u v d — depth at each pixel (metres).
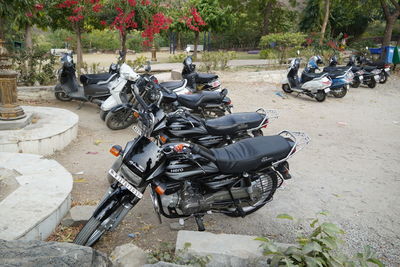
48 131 5.95
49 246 2.58
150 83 5.96
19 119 6.09
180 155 3.46
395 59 17.27
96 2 11.05
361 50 19.55
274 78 13.70
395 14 18.97
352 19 32.84
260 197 4.11
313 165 5.92
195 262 2.99
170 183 3.55
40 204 3.65
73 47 28.11
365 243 3.79
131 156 3.36
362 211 4.45
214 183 3.76
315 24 30.02
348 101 11.45
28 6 7.36
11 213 3.44
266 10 31.77
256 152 3.79
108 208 3.32
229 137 5.52
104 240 3.68
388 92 13.34
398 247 3.74
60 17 12.80
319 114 9.55
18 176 4.25
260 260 3.06
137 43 30.14
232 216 4.19
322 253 2.66
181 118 5.28
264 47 24.91
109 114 7.06
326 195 4.85
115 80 7.66
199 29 19.09
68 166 5.46
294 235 3.90
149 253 3.26
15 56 10.20
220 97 6.96
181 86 7.89
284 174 4.07
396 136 7.81
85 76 8.20
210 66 14.37
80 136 6.83
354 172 5.69
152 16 11.55
